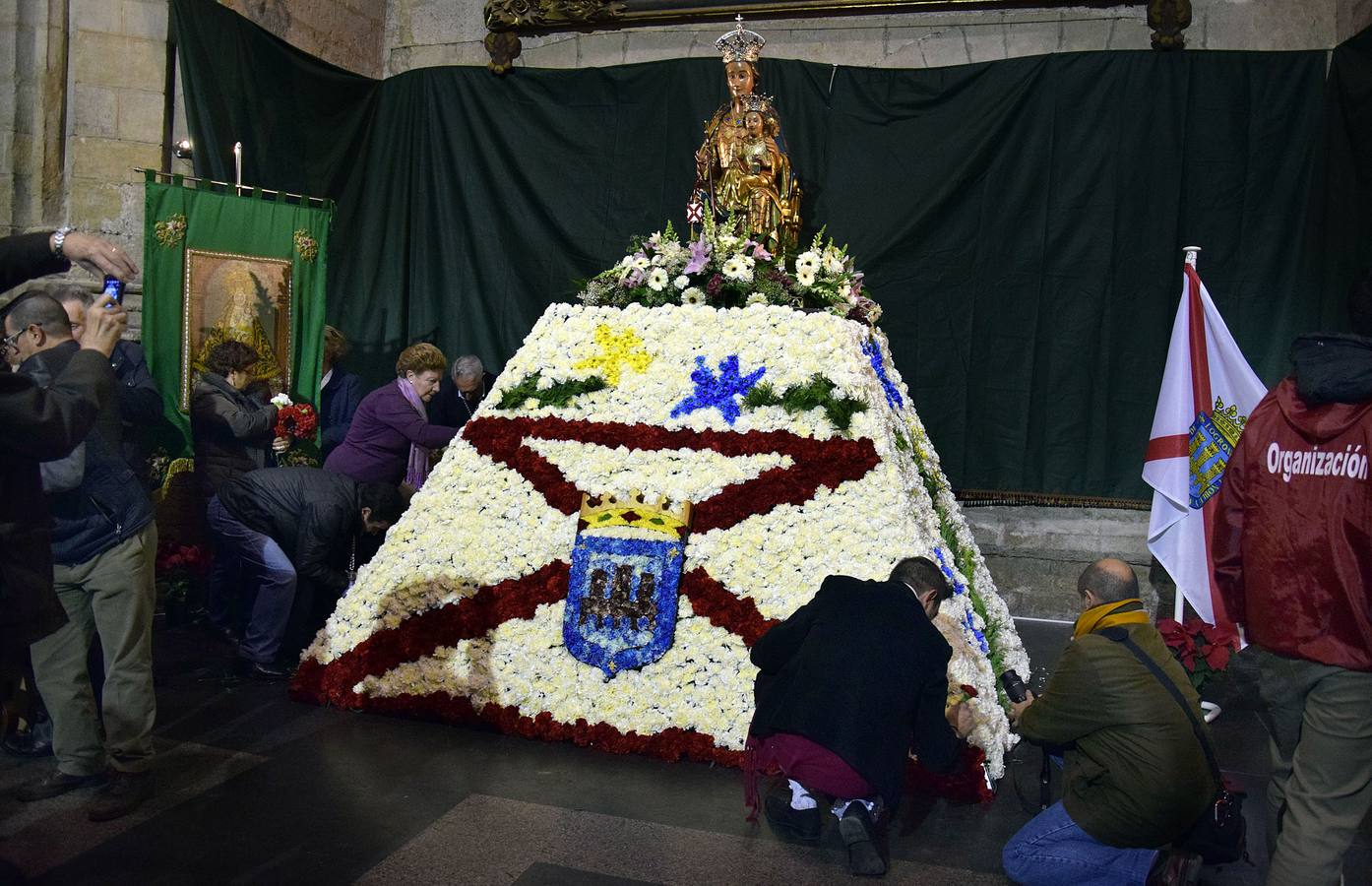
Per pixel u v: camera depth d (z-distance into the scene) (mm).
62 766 3504
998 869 3277
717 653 4215
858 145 7191
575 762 4074
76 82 6254
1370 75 6102
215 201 5836
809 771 3215
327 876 3043
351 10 7922
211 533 5445
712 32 7684
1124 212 6805
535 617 4445
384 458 5543
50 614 2414
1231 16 6898
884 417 4641
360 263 8000
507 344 7844
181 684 4762
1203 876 3252
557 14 7754
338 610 4707
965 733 3643
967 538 5582
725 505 4359
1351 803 2678
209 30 6500
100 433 3320
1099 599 3197
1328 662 2645
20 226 6129
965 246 7043
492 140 7848
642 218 7574
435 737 4273
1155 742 2912
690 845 3363
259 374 6020
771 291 4828
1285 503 2760
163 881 2975
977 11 7230
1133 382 6828
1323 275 6418
